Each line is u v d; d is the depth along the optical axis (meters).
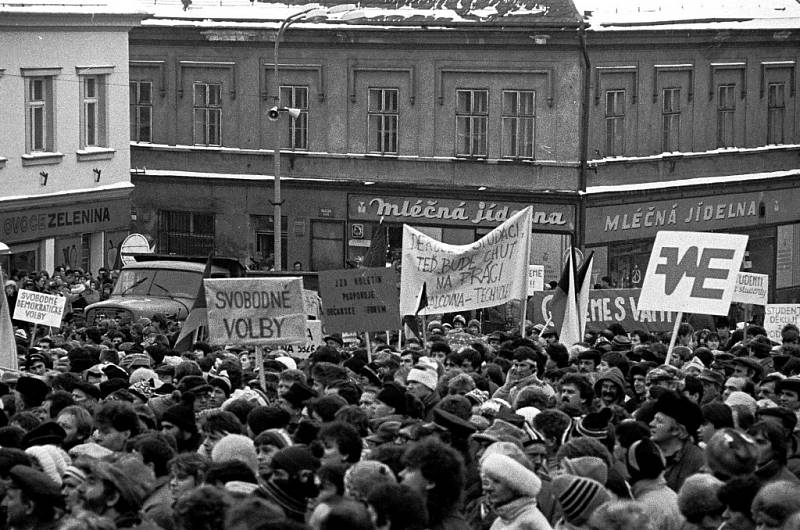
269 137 69.06
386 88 66.62
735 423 16.70
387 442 15.70
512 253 32.03
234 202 69.69
